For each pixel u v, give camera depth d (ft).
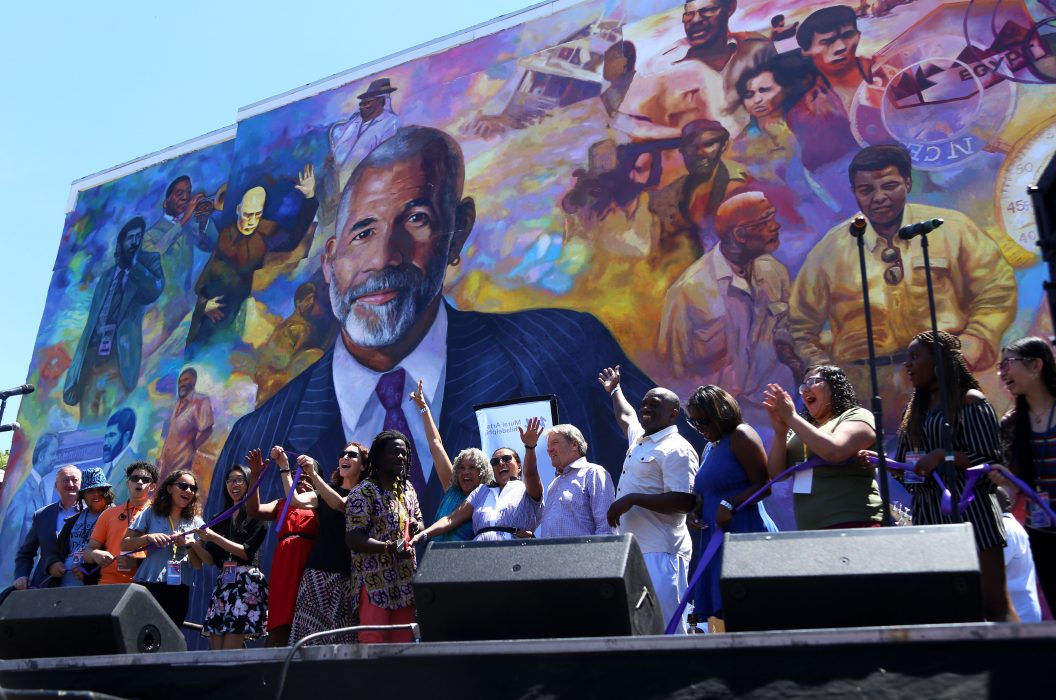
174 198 52.85
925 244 13.71
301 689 11.32
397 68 47.01
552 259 39.19
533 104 42.06
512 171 41.52
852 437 14.53
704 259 35.78
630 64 40.09
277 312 46.09
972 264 30.94
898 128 33.47
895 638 9.09
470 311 40.34
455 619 11.48
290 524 21.11
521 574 11.25
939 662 8.88
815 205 34.19
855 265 32.76
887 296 31.94
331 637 18.90
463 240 41.70
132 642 13.91
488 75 43.88
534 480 20.54
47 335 54.44
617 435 35.35
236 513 23.61
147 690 12.28
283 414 43.88
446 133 44.04
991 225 31.01
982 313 30.37
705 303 35.22
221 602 22.47
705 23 38.81
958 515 12.98
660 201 37.42
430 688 10.68
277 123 50.14
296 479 20.95
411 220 43.45
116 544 23.56
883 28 34.83
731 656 9.61
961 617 9.55
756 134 36.17
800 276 33.68
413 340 41.37
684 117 38.01
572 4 42.68
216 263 49.47
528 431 20.74
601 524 18.70
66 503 27.99
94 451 49.96
